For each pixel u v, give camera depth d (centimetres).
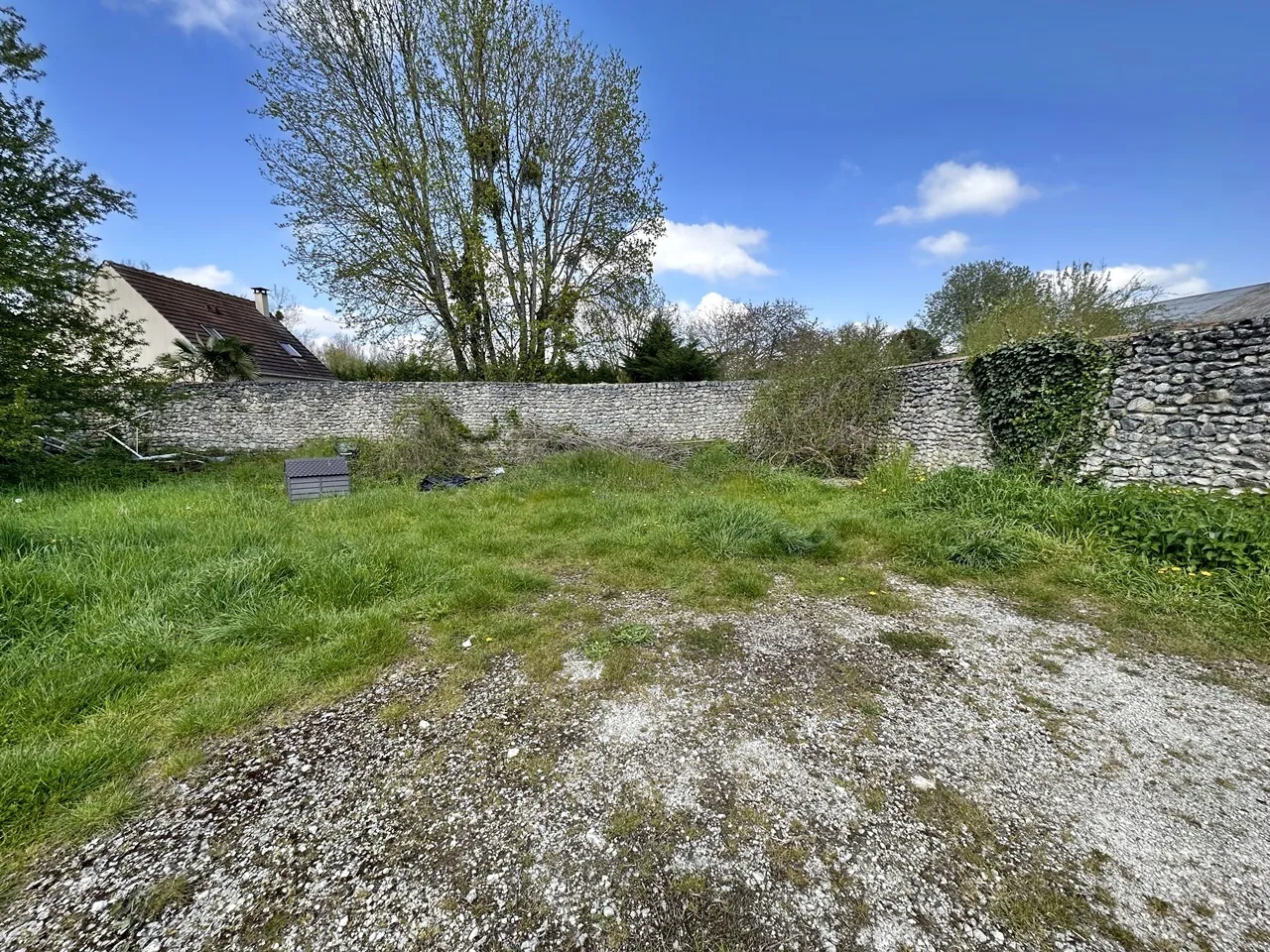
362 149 1227
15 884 141
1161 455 498
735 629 297
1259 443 426
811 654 270
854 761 190
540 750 196
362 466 830
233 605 293
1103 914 132
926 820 162
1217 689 237
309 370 1816
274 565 328
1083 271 908
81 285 729
